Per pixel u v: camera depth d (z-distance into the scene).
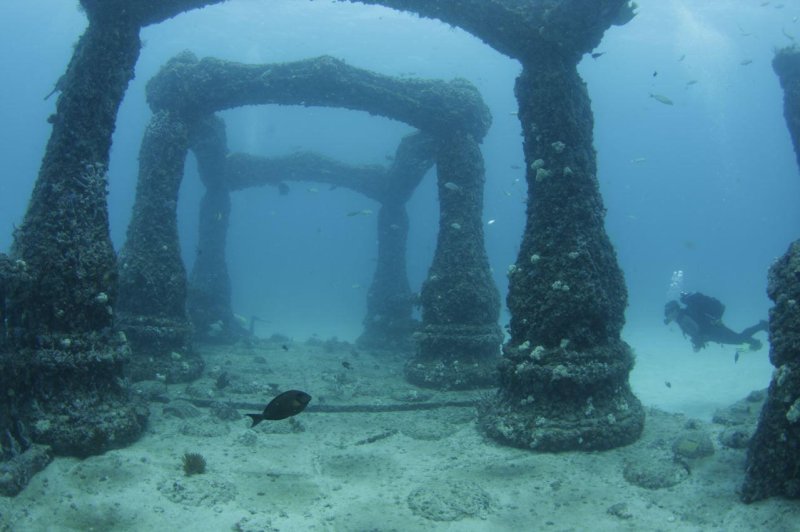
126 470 5.54
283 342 18.55
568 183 7.00
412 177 16.66
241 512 4.83
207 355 13.52
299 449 6.69
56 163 6.53
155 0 7.15
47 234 6.34
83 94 6.70
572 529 4.60
